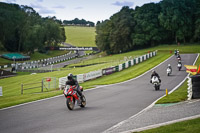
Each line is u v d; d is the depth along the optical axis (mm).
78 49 139625
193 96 14523
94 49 136375
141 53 87125
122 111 12828
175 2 102438
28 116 12438
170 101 14195
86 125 10047
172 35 112812
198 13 103125
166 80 29031
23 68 75188
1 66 81000
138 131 8477
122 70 44719
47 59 104812
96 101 16703
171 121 9531
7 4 126938
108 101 16500
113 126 9602
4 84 44438
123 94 19828
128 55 86250
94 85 27453
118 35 104500
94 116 11781
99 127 9633
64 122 10766
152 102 15422
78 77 33406
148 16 105125
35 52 124000
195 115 10320
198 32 101938
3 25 112375
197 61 48562
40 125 10398
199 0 106500
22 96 21891
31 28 121438
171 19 103188
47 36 137000
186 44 105938
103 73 39906
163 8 104812
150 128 8781
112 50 108938
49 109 14195
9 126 10477
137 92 20766
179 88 21844
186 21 102625
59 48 139250
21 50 126688
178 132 7773
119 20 107438
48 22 143875
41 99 18422
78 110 13555
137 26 106562
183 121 9227
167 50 86312
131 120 10445
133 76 35000
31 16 138125
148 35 105188
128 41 108188
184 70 38125
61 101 17031
